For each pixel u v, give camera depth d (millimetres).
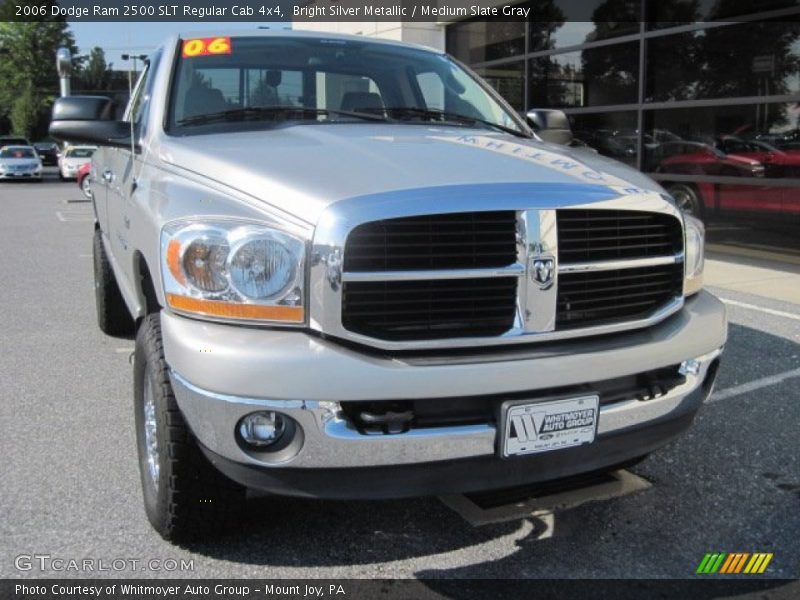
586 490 3248
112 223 4824
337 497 2580
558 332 2697
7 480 3592
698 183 10758
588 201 2719
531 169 2895
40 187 30250
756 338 6051
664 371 3000
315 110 3875
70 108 3900
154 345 2902
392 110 4105
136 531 3152
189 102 3762
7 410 4512
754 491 3588
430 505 3430
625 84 11453
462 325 2592
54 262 10297
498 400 2600
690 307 3154
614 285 2855
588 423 2729
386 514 3346
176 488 2809
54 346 5910
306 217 2502
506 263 2611
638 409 2852
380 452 2512
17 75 62281
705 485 3646
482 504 3074
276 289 2492
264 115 3787
